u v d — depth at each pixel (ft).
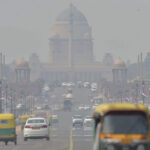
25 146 386.32
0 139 402.11
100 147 193.26
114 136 191.01
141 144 190.08
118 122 193.67
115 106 196.44
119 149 189.67
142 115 194.49
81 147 371.56
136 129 192.34
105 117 195.31
